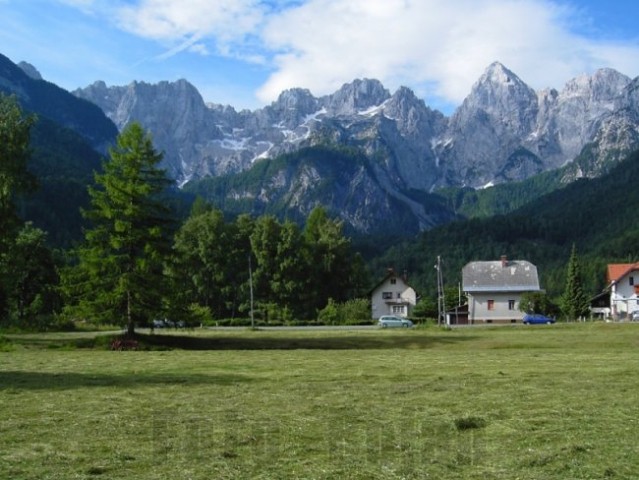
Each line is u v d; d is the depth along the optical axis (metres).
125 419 15.02
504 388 19.77
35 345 45.41
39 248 81.62
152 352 39.00
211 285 100.94
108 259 44.72
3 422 14.72
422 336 50.50
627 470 11.02
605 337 44.72
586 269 147.88
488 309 103.00
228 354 36.25
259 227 99.44
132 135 46.44
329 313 85.44
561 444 12.71
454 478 10.61
